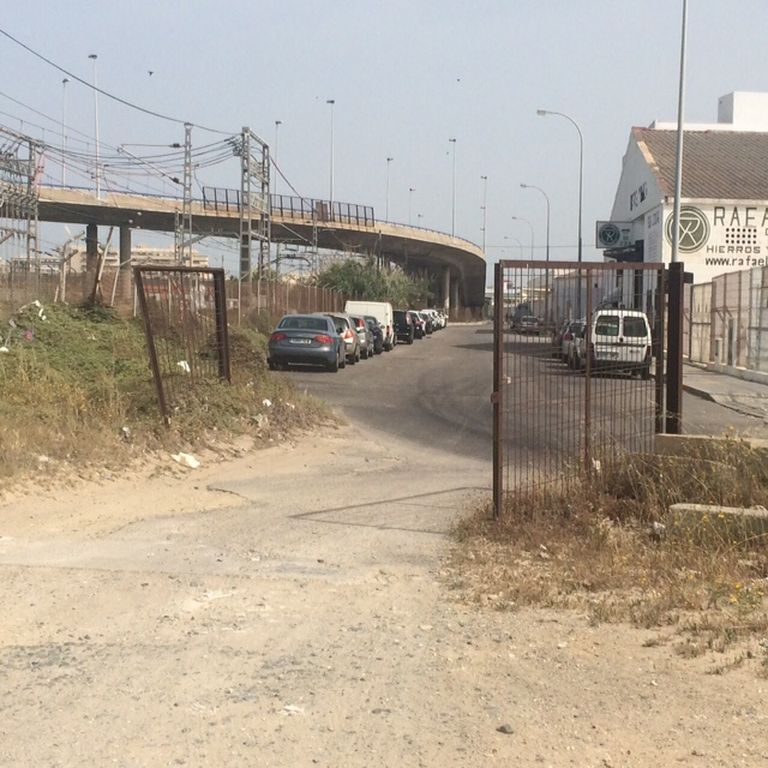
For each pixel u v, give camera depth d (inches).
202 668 191.3
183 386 518.3
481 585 261.6
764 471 344.8
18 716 165.8
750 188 1726.1
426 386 940.6
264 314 1437.0
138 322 807.1
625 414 376.2
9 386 479.5
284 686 181.9
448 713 169.5
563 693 179.6
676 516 311.9
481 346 1862.7
